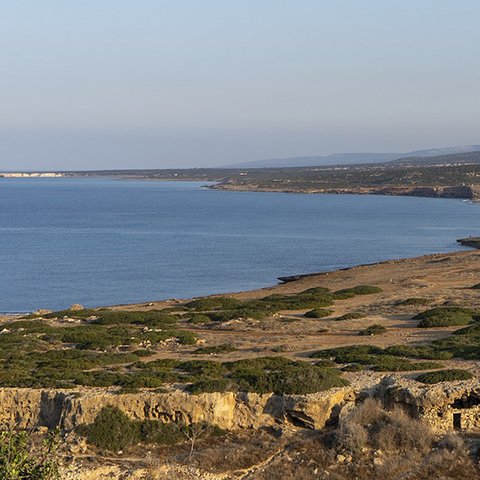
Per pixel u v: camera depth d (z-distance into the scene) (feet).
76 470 104.22
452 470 103.55
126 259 488.44
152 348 178.70
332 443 111.24
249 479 104.47
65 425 119.85
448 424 117.91
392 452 108.37
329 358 156.25
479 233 618.03
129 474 104.37
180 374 139.23
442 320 200.54
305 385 123.75
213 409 120.57
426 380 127.03
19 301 344.69
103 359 158.30
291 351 170.19
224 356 166.40
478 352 152.66
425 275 325.62
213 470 106.42
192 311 252.83
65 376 137.39
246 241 590.14
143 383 128.67
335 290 299.38
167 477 103.71
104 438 115.75
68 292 367.86
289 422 120.98
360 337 188.85
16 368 146.00
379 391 126.52
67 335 192.85
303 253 508.94
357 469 104.53
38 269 444.55
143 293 364.17
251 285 381.40
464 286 285.23
